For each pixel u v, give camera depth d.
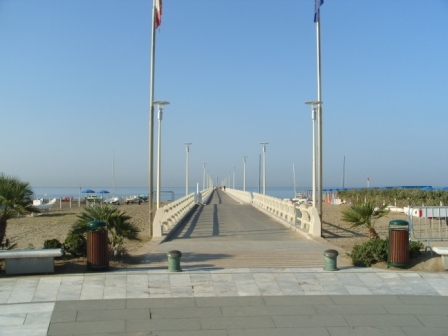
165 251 15.17
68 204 67.38
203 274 11.23
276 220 28.52
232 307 9.20
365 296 9.92
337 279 10.98
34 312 8.81
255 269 11.80
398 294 10.07
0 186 13.13
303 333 8.02
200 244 17.09
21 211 13.43
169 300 9.54
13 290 9.93
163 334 7.90
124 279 10.76
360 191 59.84
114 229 13.36
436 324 8.48
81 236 12.77
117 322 8.40
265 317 8.71
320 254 14.40
